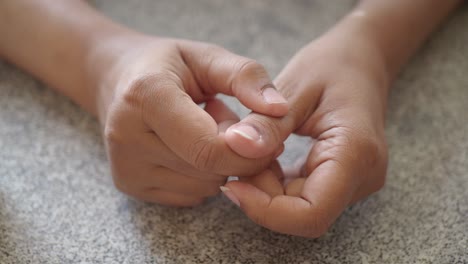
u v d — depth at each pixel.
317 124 0.51
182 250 0.50
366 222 0.52
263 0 0.65
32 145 0.55
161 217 0.52
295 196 0.49
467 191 0.53
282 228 0.48
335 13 0.64
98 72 0.55
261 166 0.49
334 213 0.48
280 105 0.48
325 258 0.50
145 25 0.63
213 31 0.62
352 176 0.48
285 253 0.50
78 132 0.56
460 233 0.51
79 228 0.51
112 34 0.56
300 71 0.52
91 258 0.50
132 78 0.49
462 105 0.57
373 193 0.53
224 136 0.48
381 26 0.57
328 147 0.49
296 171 0.52
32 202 0.52
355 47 0.55
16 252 0.50
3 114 0.57
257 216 0.49
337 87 0.51
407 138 0.55
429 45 0.61
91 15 0.58
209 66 0.51
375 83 0.53
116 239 0.51
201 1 0.65
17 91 0.59
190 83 0.51
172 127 0.48
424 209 0.52
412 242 0.51
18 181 0.53
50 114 0.57
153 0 0.65
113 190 0.53
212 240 0.51
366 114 0.50
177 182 0.51
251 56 0.60
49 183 0.53
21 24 0.59
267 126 0.48
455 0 0.62
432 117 0.57
